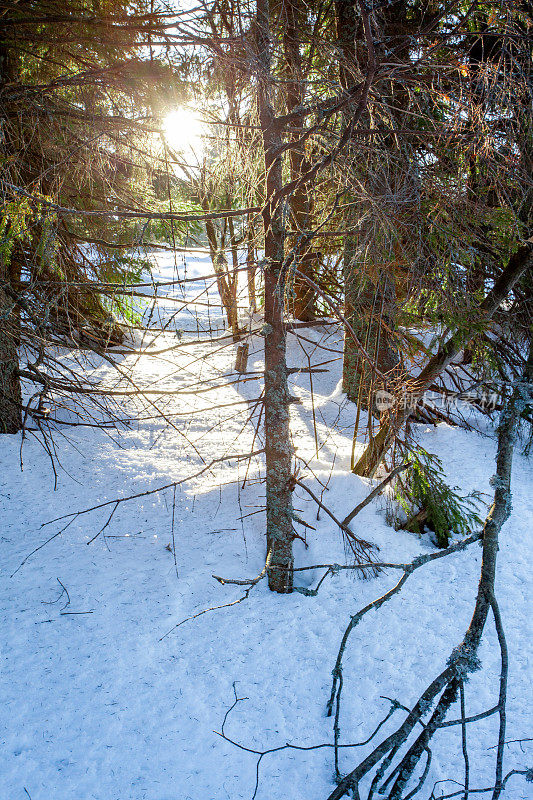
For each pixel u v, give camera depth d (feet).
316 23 17.71
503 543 17.53
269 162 13.02
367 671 12.89
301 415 28.32
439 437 23.95
